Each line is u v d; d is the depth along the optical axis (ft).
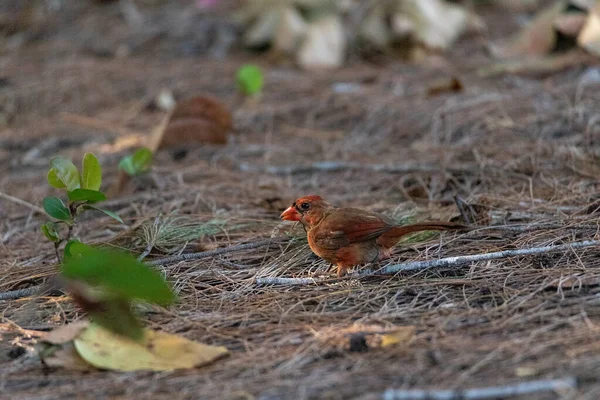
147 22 70.69
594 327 21.63
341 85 56.03
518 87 50.37
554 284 24.86
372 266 28.45
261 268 29.19
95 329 22.90
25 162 46.98
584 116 42.60
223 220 34.14
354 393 19.27
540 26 56.90
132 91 58.54
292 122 50.14
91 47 67.87
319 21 63.57
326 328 23.39
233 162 43.70
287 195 38.04
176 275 28.78
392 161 41.37
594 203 31.78
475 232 30.48
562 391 18.35
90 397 20.39
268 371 21.08
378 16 63.31
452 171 38.24
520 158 38.55
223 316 25.04
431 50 61.31
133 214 36.42
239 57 64.69
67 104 57.06
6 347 23.90
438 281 26.23
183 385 20.66
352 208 27.89
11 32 72.33
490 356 20.54
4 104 57.21
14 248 34.06
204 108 46.16
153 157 45.14
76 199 28.25
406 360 20.80
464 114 46.01
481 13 68.90
